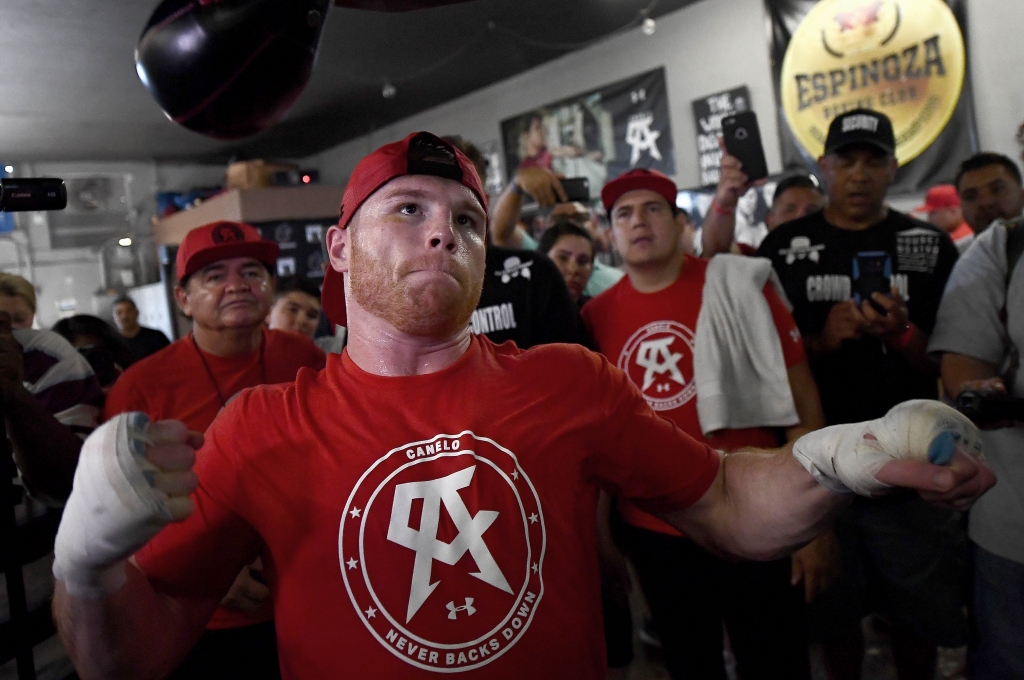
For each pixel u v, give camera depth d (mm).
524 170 2117
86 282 8266
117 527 543
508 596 691
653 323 1678
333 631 688
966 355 1477
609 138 5465
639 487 837
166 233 7824
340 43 5039
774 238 2064
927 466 608
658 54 5102
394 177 770
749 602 1514
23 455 1360
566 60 5715
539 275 1599
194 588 742
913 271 1874
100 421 1702
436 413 749
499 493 714
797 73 4301
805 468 728
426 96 6574
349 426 742
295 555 709
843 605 1833
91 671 681
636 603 2629
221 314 1573
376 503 702
